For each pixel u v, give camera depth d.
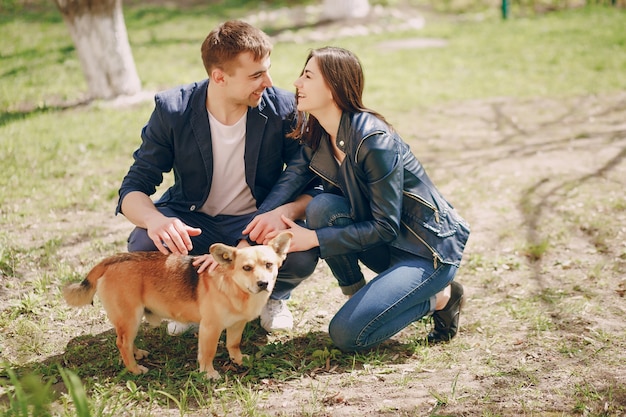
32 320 4.36
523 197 6.65
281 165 4.30
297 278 4.03
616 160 7.61
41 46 14.88
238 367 3.82
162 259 3.69
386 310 3.75
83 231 5.86
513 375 3.63
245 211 4.34
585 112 9.91
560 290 4.76
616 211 6.15
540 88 11.40
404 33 16.78
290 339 4.21
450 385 3.54
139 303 3.64
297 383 3.63
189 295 3.60
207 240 4.28
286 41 16.19
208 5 21.09
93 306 4.54
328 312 4.59
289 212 4.02
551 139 8.69
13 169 7.22
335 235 3.76
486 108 10.41
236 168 4.15
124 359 3.66
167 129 3.99
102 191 6.82
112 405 3.35
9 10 19.05
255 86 3.85
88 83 10.57
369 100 10.84
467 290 4.87
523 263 5.29
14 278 4.92
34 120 9.28
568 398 3.37
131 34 16.89
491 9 19.66
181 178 4.18
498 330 4.22
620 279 4.88
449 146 8.61
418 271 3.81
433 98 10.98
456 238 3.91
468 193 6.85
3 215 6.05
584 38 15.17
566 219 6.04
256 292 3.41
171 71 12.56
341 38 16.39
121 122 9.23
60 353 3.98
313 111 3.78
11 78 11.97
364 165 3.70
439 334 4.13
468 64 13.46
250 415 3.26
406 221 3.88
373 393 3.49
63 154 7.82
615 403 3.30
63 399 3.35
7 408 3.16
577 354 3.84
